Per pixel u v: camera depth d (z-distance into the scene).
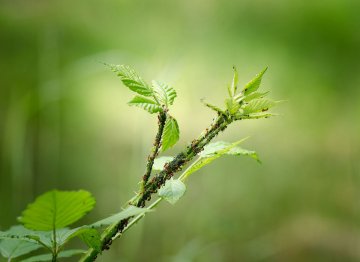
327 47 3.81
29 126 2.46
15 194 2.01
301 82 3.53
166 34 3.71
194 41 3.71
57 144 2.47
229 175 2.54
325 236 2.16
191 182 2.46
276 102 0.66
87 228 0.60
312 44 3.83
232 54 3.66
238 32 3.88
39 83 2.77
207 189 2.41
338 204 2.39
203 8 4.04
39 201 0.58
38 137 2.46
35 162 2.33
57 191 0.58
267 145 2.91
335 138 2.99
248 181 2.50
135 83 0.64
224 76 3.47
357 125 3.07
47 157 2.38
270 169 2.66
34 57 3.05
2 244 0.69
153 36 3.66
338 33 3.83
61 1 3.81
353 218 2.28
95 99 3.11
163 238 1.98
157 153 0.65
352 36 3.80
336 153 2.86
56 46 3.01
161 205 2.24
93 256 0.64
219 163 2.65
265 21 4.00
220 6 4.04
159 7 3.96
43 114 2.55
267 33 3.89
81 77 3.24
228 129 3.07
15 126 2.20
